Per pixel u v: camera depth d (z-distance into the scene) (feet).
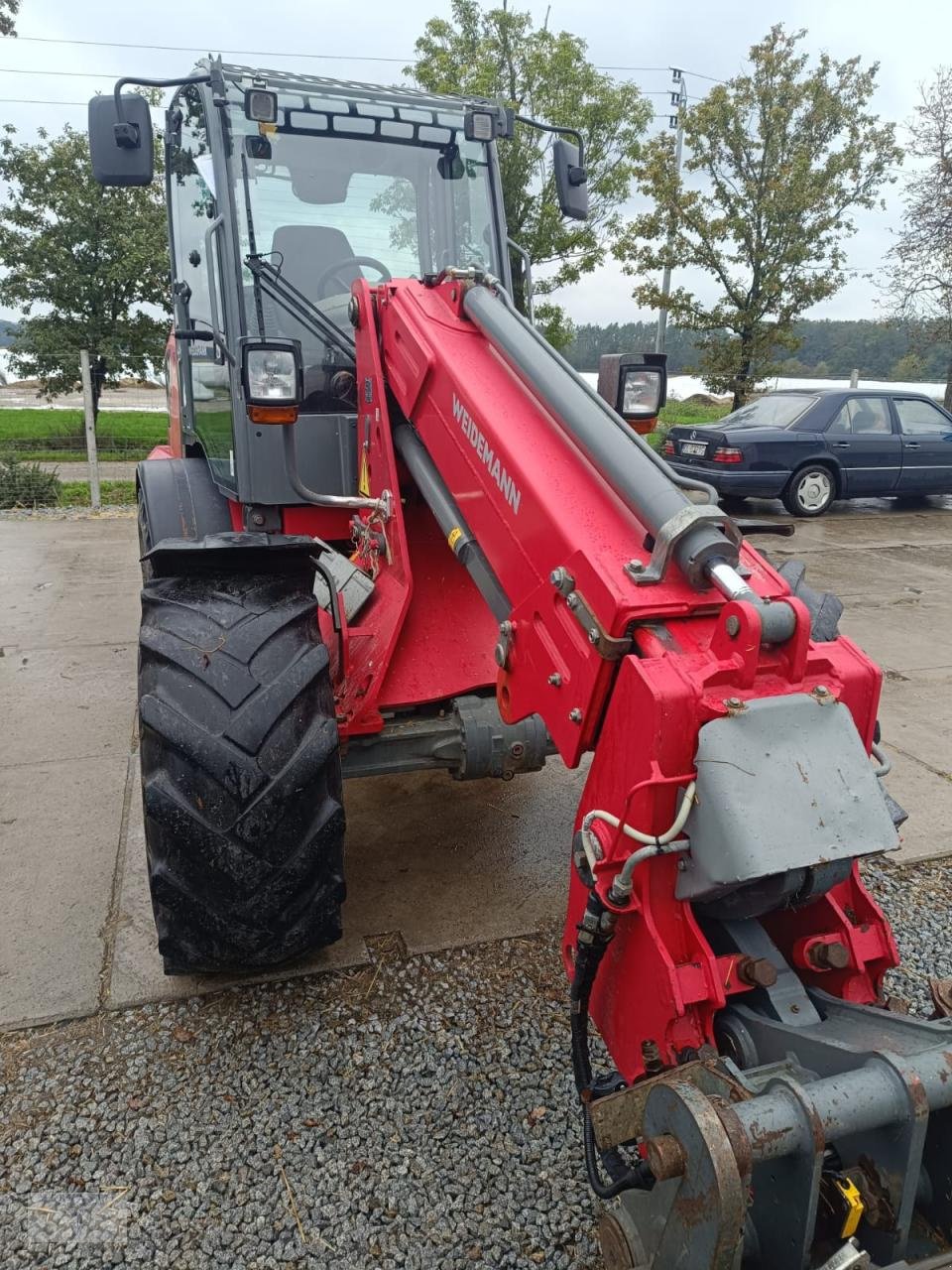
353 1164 6.56
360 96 10.62
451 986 8.41
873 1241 4.28
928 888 10.38
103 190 53.01
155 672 7.25
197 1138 6.74
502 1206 6.27
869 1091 4.06
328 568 9.39
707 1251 3.75
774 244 44.62
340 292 10.82
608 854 5.12
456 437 7.15
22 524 31.12
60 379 55.77
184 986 8.29
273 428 9.78
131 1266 5.82
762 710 4.77
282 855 7.12
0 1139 6.72
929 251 45.34
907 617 20.92
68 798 11.67
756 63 43.16
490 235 11.58
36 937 8.92
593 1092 5.60
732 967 5.11
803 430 32.86
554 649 5.90
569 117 38.83
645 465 5.56
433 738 8.63
